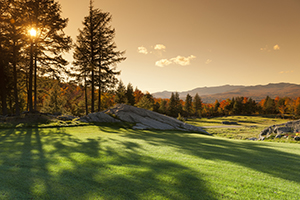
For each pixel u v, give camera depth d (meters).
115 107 25.42
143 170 5.53
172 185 4.52
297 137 17.64
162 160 6.79
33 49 22.33
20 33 21.08
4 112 25.19
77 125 19.53
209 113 114.19
